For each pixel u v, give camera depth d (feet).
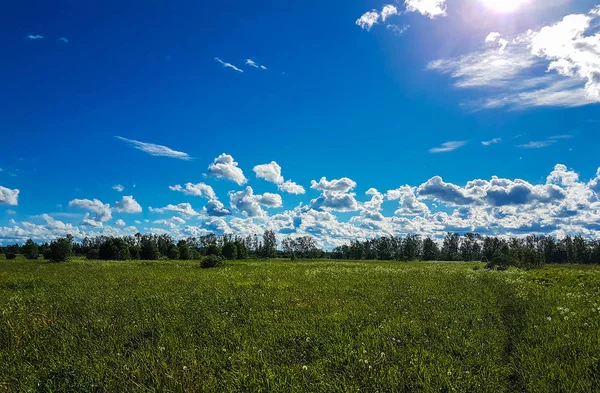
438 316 34.68
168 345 25.90
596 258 296.10
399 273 98.99
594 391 17.43
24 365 22.66
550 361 21.57
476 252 412.36
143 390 18.62
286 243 434.71
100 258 232.73
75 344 26.66
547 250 346.33
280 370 21.02
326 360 22.66
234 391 18.34
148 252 266.36
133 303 43.50
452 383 18.57
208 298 46.98
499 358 22.91
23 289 61.82
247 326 31.45
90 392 18.70
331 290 56.03
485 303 42.32
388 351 24.07
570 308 36.52
